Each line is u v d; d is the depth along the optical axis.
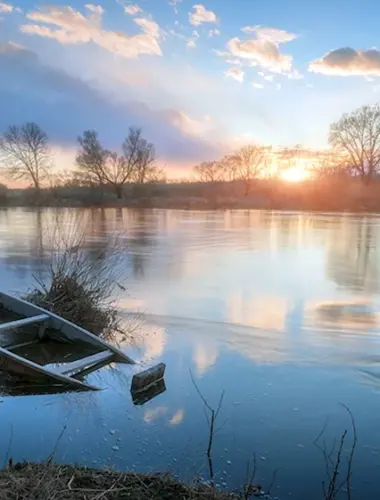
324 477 2.99
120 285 7.96
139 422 3.66
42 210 43.09
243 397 4.10
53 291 6.82
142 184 62.78
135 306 7.27
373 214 39.69
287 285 8.95
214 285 8.91
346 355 5.11
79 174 60.34
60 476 2.66
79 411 3.84
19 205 52.34
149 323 6.38
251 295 8.06
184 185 66.06
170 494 2.57
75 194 56.66
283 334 5.87
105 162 61.66
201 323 6.36
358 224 26.66
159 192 61.78
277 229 22.73
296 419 3.71
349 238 18.19
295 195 53.94
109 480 2.67
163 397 4.11
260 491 2.83
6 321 5.93
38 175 60.75
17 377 4.43
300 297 7.95
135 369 4.80
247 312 6.94
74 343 5.61
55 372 4.41
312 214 39.56
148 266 11.07
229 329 6.08
